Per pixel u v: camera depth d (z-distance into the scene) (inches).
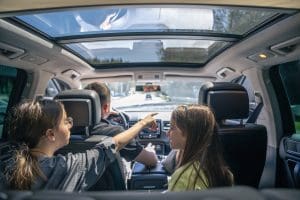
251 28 136.6
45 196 20.9
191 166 66.5
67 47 171.9
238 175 122.5
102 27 153.9
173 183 66.3
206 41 173.9
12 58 143.9
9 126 59.6
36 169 53.9
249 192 21.0
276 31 124.3
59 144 62.0
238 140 118.1
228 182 68.3
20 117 58.2
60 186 55.6
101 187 85.0
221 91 112.4
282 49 136.8
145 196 21.0
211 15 141.3
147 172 109.8
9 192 21.7
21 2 96.9
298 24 112.6
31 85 175.9
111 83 222.2
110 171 83.6
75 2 99.8
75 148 93.7
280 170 168.9
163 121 194.7
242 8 105.9
